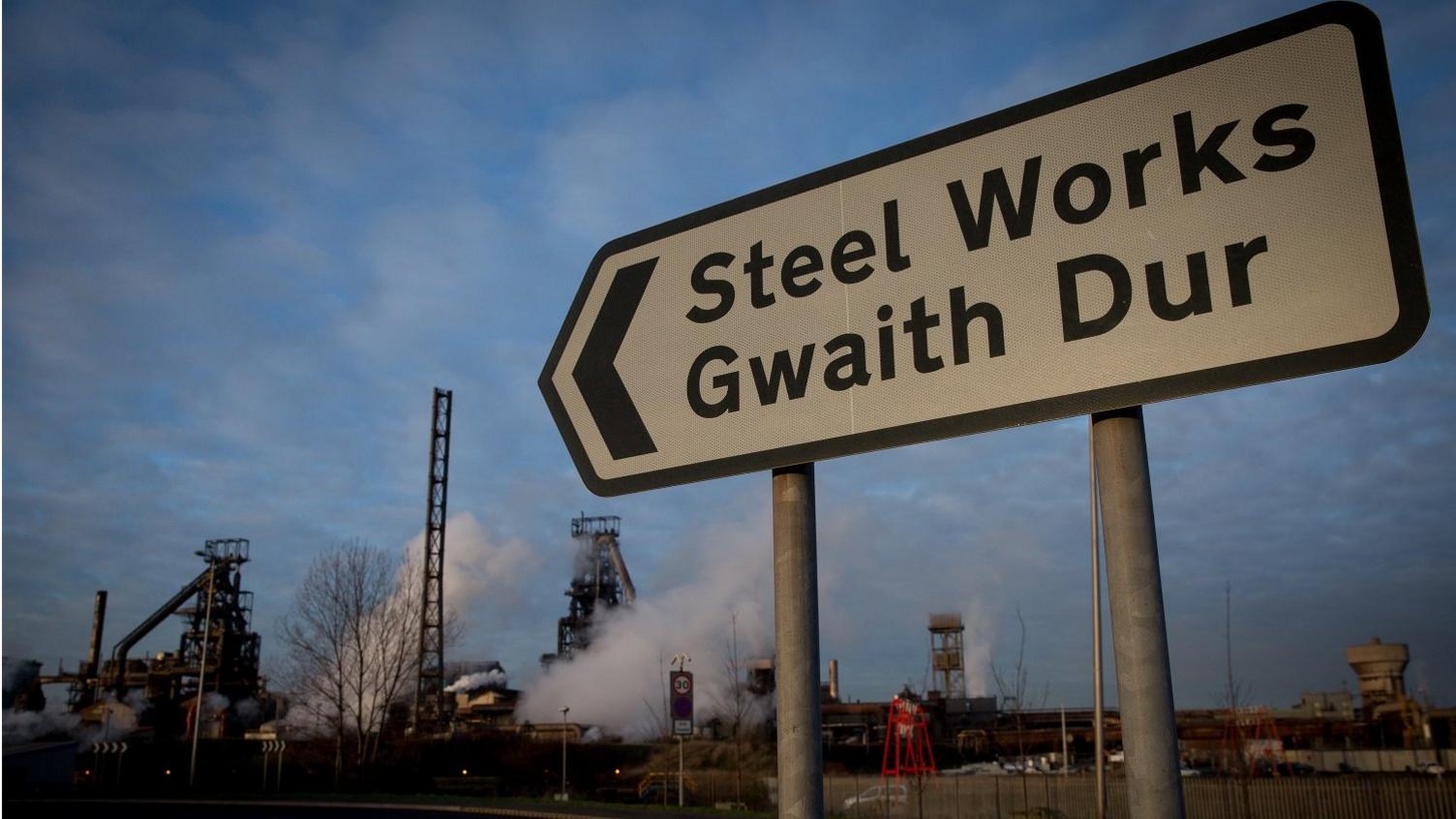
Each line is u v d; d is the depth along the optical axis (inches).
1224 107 79.4
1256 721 1811.0
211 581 2107.5
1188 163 79.7
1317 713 2815.0
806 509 88.5
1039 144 86.2
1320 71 76.3
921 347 87.0
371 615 1958.7
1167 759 65.8
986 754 2426.2
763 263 97.3
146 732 3036.4
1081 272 81.7
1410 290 70.1
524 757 2162.9
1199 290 76.9
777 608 85.7
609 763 2196.1
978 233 86.8
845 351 90.5
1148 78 82.9
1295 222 74.9
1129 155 82.2
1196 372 75.4
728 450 94.6
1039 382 81.1
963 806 1223.5
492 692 3779.5
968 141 89.4
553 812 1215.6
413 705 2866.6
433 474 3307.1
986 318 84.7
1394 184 72.1
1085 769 1728.6
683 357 99.7
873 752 2409.0
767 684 2359.7
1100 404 78.0
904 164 92.0
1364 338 70.7
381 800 1494.8
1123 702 68.7
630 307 104.9
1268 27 78.9
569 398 106.8
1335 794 1034.1
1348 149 74.2
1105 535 73.9
